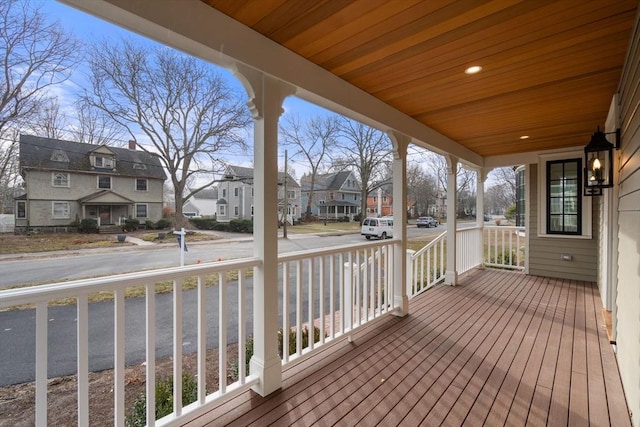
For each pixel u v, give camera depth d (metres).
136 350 3.14
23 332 3.18
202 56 1.75
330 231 18.36
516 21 1.79
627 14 1.72
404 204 3.53
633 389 1.73
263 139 2.01
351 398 1.94
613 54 2.17
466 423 1.71
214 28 1.67
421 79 2.57
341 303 2.76
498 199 25.19
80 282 1.28
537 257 5.61
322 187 25.61
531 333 2.99
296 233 17.47
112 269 4.57
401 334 2.98
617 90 2.76
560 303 3.96
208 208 21.12
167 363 2.84
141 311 4.29
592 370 2.29
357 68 2.38
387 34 1.93
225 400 1.80
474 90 2.80
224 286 1.82
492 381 2.14
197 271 1.67
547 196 5.49
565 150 5.27
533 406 1.86
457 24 1.81
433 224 21.47
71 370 2.62
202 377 1.70
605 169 2.88
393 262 3.51
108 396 2.26
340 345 2.75
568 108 3.27
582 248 5.19
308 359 2.48
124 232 9.81
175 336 1.58
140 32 1.51
